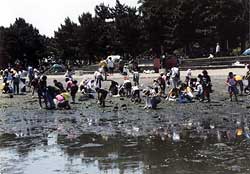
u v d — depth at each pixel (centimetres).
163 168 1694
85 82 4469
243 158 1800
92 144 2245
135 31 10069
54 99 3909
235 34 9062
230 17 8900
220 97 4084
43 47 12619
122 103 3962
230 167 1666
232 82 3812
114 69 7044
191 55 9362
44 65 11675
